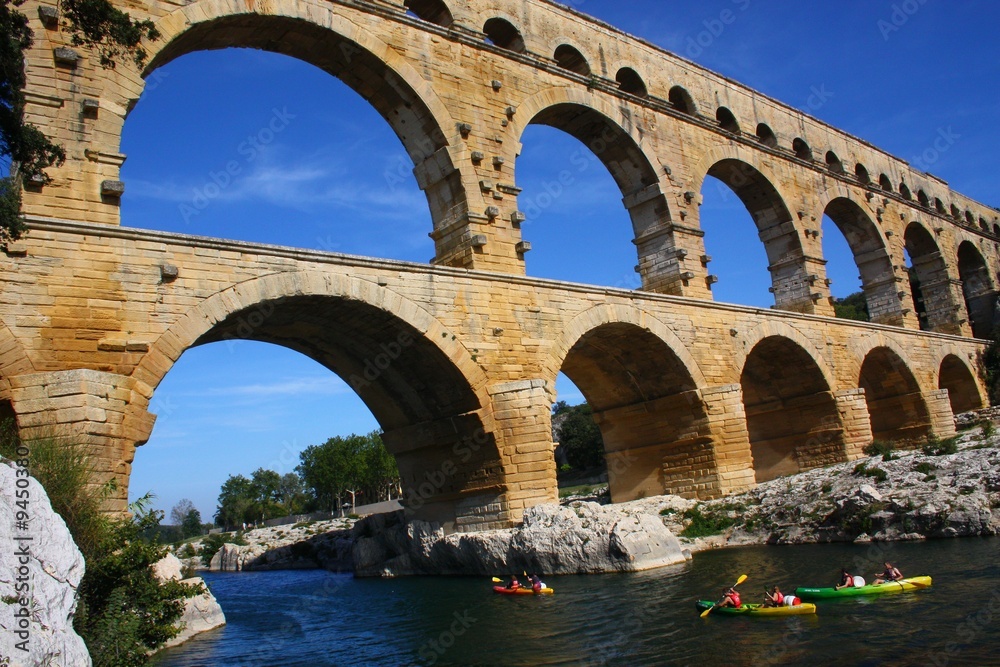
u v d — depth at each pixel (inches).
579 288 1402.6
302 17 1213.1
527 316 1312.7
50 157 830.5
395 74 1322.6
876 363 2335.1
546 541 1220.5
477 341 1236.5
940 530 1227.9
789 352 1940.2
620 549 1193.4
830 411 1971.0
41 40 959.6
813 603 874.8
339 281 1087.0
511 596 1097.4
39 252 869.8
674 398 1644.9
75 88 970.7
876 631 737.0
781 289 2123.5
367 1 1304.1
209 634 1064.8
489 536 1263.5
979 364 2723.9
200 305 962.7
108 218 954.7
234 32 1195.9
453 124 1371.8
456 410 1289.4
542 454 1268.5
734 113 2049.7
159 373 917.8
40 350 852.6
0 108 773.3
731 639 754.2
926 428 2314.2
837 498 1405.0
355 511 3814.0
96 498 798.5
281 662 852.6
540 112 1537.9
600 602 983.0
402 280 1160.8
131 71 1020.5
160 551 848.3
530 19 1594.5
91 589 763.4
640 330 1524.4
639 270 1771.7
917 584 898.1
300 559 2354.8
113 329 898.1
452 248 1365.7
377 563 1615.4
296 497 5944.9
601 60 1722.4
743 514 1510.8
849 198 2380.7
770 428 2089.1
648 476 1748.3
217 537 3038.9
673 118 1833.2
